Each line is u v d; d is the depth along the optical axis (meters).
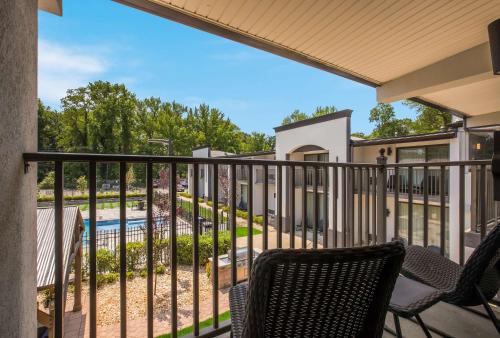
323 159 11.05
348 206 2.45
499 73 2.78
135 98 30.22
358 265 0.79
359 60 3.71
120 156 1.32
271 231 10.76
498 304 1.89
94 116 26.77
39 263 2.74
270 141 36.41
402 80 4.20
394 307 1.19
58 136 25.69
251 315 0.75
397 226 2.46
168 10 2.65
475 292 1.21
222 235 9.64
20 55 0.98
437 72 3.75
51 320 3.16
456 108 5.91
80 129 26.36
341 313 0.83
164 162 1.45
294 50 3.45
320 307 0.80
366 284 0.83
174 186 1.49
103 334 4.30
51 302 3.71
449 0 2.51
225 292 5.52
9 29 0.88
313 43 3.28
